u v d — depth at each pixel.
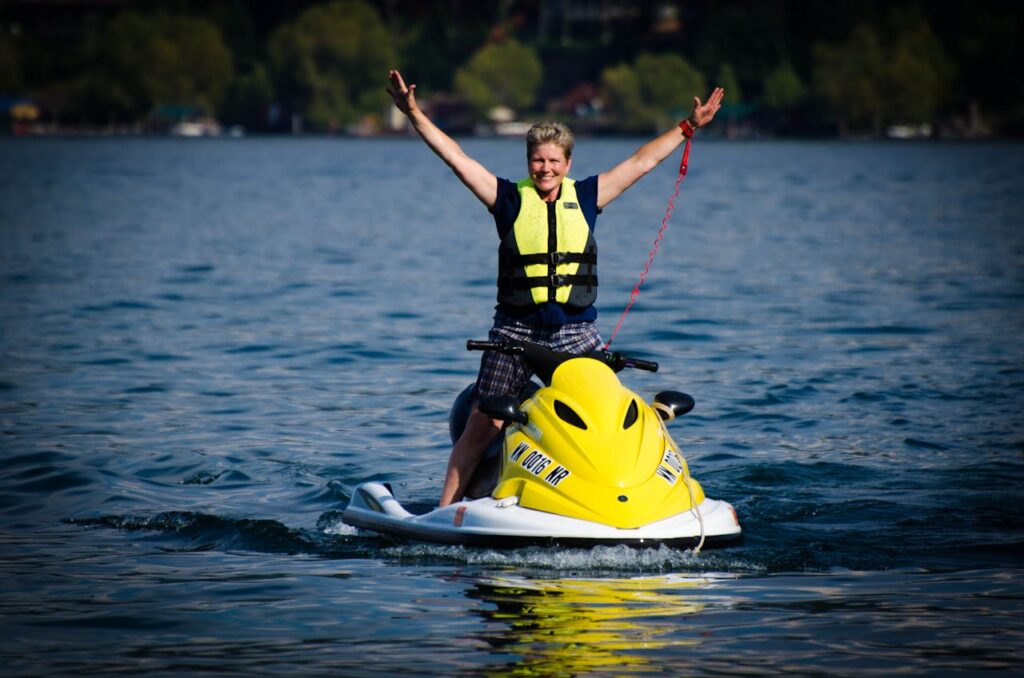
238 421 42.03
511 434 27.28
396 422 41.94
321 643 21.08
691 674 19.52
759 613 22.48
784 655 20.34
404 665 20.02
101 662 20.36
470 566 25.59
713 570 25.19
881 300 71.88
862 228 124.81
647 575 24.78
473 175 27.25
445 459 37.06
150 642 21.30
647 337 59.12
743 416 42.34
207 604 23.39
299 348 56.38
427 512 28.78
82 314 66.56
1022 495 32.22
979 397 45.00
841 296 73.69
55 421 41.75
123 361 53.19
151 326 62.72
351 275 85.12
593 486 25.78
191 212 148.38
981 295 73.50
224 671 19.89
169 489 33.69
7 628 22.08
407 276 84.38
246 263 92.81
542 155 26.95
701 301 71.75
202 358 54.03
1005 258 94.12
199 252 101.06
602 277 84.12
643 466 26.23
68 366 52.00
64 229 122.25
